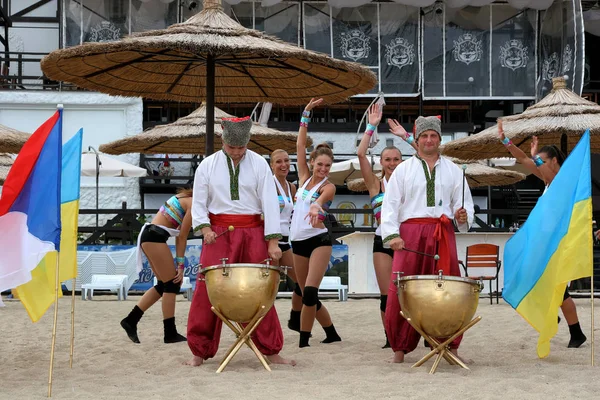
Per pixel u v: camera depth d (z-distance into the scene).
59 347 9.68
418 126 7.72
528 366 7.81
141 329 11.55
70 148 8.17
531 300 7.88
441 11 30.12
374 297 19.28
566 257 7.73
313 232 9.20
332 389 6.53
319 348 9.28
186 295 18.53
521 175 23.55
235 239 7.59
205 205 7.62
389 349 9.23
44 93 29.86
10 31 31.14
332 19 29.83
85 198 30.08
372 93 30.20
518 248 8.09
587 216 7.75
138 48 10.29
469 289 7.07
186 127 19.89
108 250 19.73
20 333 11.19
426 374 7.19
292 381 6.95
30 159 6.58
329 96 12.57
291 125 31.20
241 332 7.51
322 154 9.20
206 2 11.27
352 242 19.94
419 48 30.12
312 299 9.17
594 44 33.97
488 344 9.57
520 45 30.20
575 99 15.90
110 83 12.13
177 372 7.46
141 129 30.34
